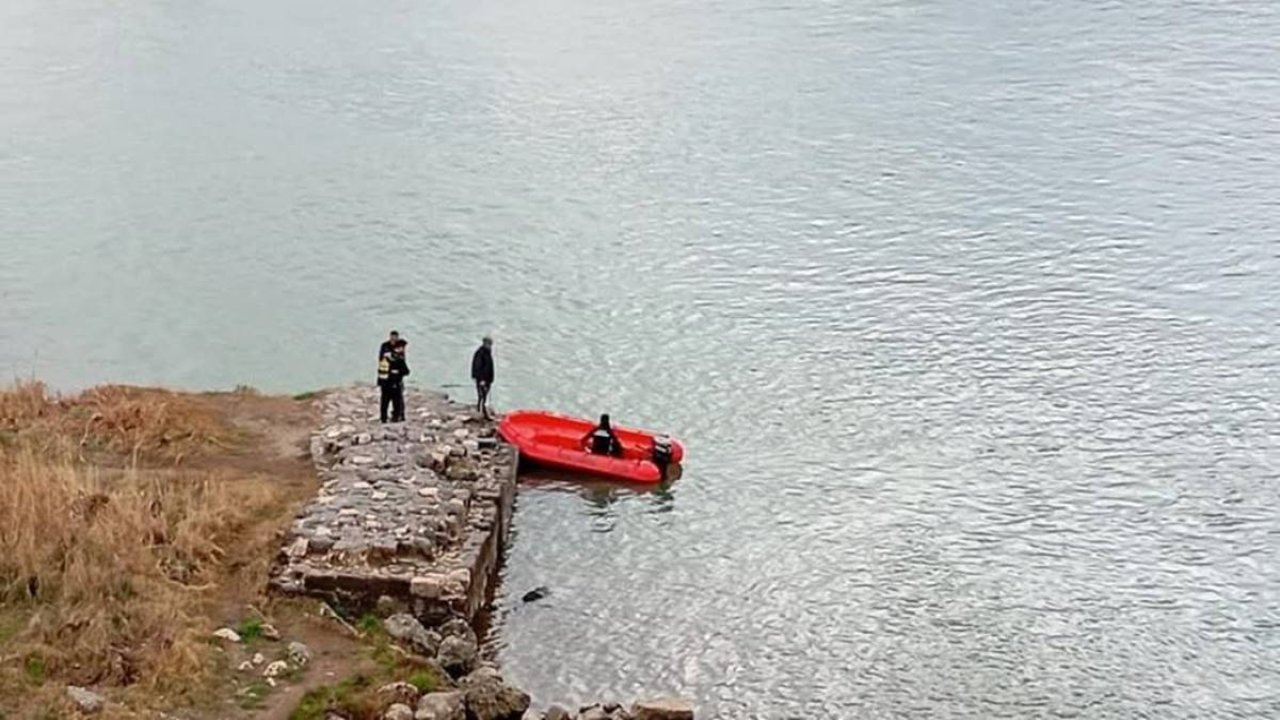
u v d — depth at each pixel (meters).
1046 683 37.03
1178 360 58.09
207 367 58.69
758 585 41.47
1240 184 78.31
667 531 44.59
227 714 29.88
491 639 37.84
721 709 35.25
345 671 32.22
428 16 117.75
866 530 45.03
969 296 64.81
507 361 58.50
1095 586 41.94
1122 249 69.88
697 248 70.94
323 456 43.41
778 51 107.06
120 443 43.16
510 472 44.72
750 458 50.03
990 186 79.06
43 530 34.62
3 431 43.28
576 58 105.75
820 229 73.38
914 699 36.12
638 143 87.31
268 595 35.12
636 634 38.53
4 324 62.50
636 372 57.44
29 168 82.19
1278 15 113.06
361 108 93.81
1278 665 38.09
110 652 31.06
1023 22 112.88
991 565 43.03
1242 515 46.22
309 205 77.00
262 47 108.19
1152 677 37.44
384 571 36.28
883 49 106.69
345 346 60.59
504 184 80.25
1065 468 49.44
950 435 51.91
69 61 104.00
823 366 57.81
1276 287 65.19
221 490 39.25
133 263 69.38
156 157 84.50
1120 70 99.75
